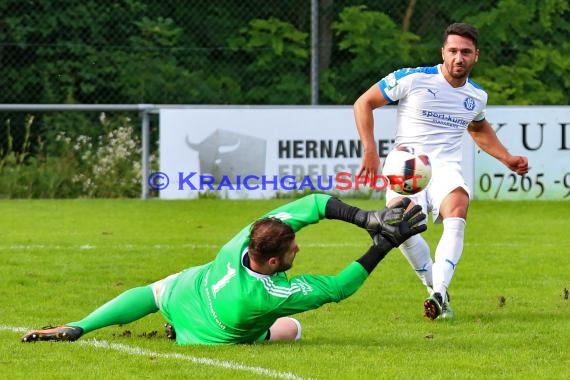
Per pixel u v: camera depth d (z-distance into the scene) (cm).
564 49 6038
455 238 2200
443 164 2284
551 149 4609
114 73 5800
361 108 2273
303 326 2155
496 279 2770
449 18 6031
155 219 4019
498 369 1750
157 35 5894
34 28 5753
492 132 2394
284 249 1789
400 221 1809
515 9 5941
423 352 1880
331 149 4603
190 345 1897
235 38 5969
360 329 2122
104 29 5878
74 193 4872
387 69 5888
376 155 2248
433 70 2289
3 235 3575
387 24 5897
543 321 2205
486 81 5853
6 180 4844
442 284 2142
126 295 1961
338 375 1689
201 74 5884
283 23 5859
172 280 1950
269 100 5888
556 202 4578
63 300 2452
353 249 3322
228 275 1839
